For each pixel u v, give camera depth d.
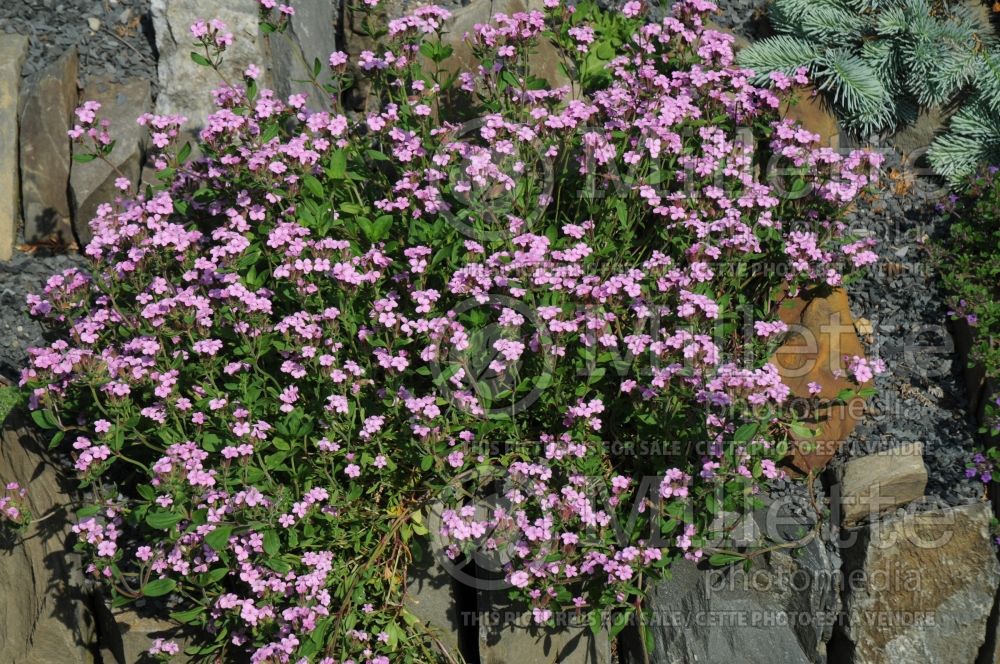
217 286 5.32
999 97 6.31
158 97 6.54
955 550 5.23
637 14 5.81
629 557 4.70
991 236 5.90
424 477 5.16
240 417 4.75
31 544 5.38
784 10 6.63
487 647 5.13
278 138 5.40
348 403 4.90
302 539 4.97
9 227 6.34
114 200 6.02
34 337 6.07
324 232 5.20
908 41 6.49
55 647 5.39
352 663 4.74
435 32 5.85
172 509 4.76
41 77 6.44
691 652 5.12
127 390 4.83
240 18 6.50
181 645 5.24
